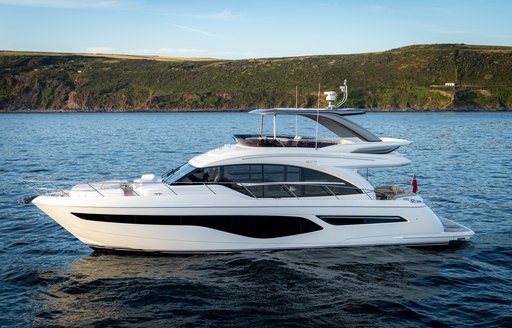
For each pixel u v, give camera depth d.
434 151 41.78
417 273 12.65
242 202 13.28
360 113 15.09
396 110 162.38
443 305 10.95
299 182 13.77
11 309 10.74
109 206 12.98
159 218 13.08
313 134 62.19
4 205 20.39
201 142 50.72
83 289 11.74
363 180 14.14
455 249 14.49
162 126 83.19
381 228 13.86
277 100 175.88
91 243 13.67
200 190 13.58
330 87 176.88
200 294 11.40
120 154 39.31
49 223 17.64
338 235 13.73
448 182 26.55
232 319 10.25
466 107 161.75
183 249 13.44
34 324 10.09
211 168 13.69
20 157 37.38
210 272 12.59
